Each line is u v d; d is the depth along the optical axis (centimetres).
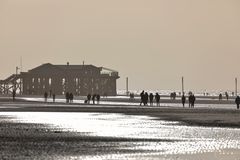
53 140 7600
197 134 8456
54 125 9812
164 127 9588
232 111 14288
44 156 6156
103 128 9344
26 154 6294
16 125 9756
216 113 13300
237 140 7694
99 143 7331
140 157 6156
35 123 10194
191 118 11594
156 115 12512
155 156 6231
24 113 13012
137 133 8588
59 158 6031
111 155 6284
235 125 9975
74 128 9306
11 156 6147
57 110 14262
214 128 9425
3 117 11656
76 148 6819
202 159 6050
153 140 7694
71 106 16588
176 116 12181
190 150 6700
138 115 12500
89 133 8556
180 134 8450
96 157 6131
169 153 6456
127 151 6606
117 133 8575
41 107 15750
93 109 14850
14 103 18912
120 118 11569
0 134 8294
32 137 7931
